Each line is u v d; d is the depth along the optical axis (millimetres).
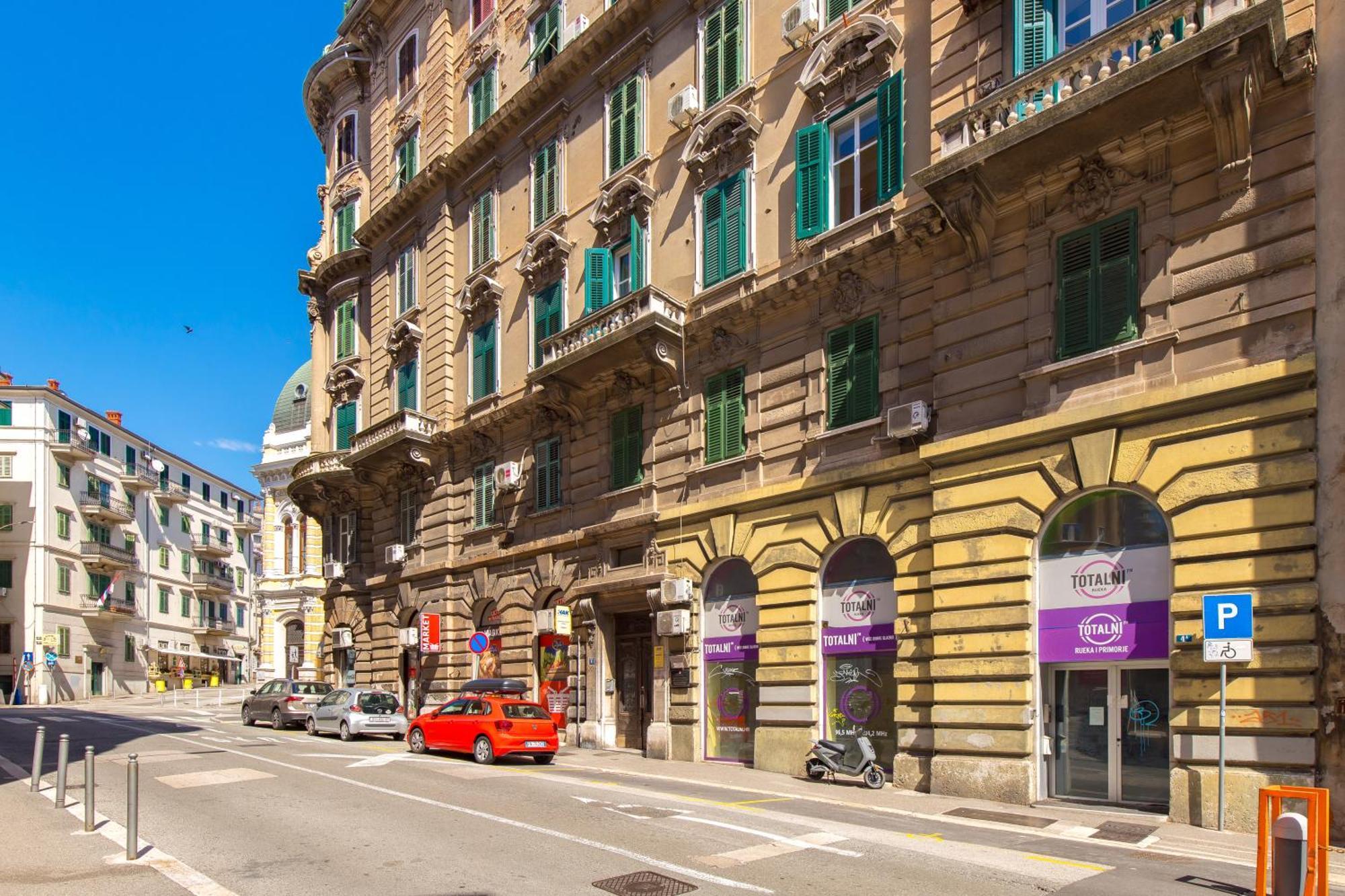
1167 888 9062
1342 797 11125
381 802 13680
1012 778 14070
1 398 59125
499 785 15414
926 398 16672
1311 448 11930
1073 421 14008
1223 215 13086
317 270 38188
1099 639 13750
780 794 15062
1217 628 11875
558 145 26359
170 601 72625
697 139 21688
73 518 61656
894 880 9266
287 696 29922
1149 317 13672
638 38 23734
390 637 31812
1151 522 13508
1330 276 12016
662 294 21172
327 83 39281
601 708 22781
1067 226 14789
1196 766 12352
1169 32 13359
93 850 10766
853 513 17344
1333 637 11438
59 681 58188
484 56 29906
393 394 33344
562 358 22844
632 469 22609
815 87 19109
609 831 11453
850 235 18250
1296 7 12906
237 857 10359
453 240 30812
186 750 21172
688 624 20312
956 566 15305
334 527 37094
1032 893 8852
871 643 17156
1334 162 12156
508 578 26359
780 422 19219
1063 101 13617
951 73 16594
